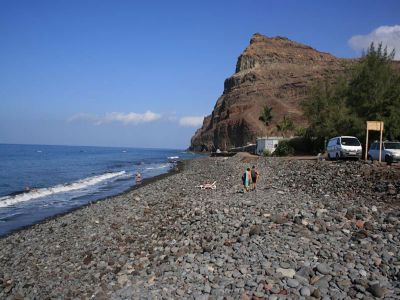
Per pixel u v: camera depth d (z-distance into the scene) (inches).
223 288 309.4
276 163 1491.1
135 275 376.8
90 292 357.4
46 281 419.2
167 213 681.6
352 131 1637.6
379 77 1595.7
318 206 537.6
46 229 690.8
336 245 381.1
